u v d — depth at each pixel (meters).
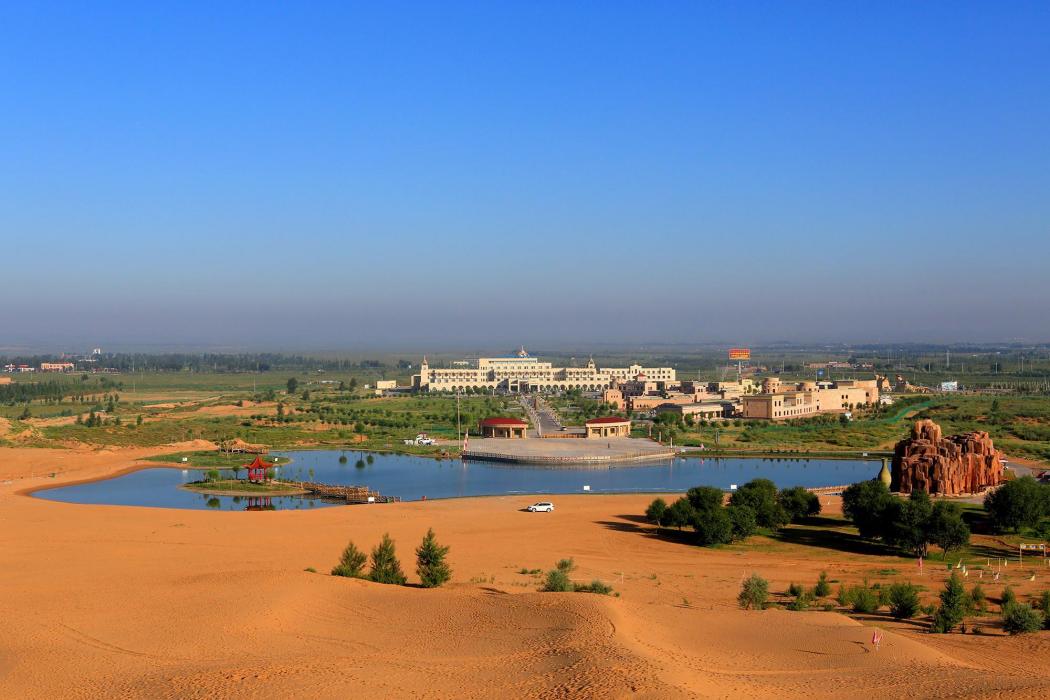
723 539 135.12
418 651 71.12
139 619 82.00
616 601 85.62
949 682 61.66
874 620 88.88
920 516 128.75
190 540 133.00
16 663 69.50
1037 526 144.38
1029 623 82.19
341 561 109.12
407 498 197.50
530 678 61.81
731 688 60.12
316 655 70.25
